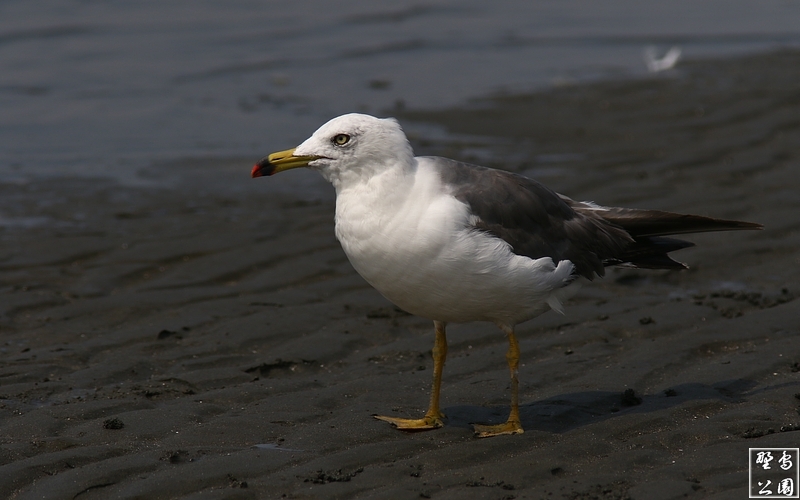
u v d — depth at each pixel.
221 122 23.67
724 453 8.69
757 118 21.84
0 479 8.42
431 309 9.64
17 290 13.61
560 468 8.62
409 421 9.78
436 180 9.45
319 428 9.63
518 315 9.78
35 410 9.96
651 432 9.41
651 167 19.05
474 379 10.97
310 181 19.42
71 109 24.61
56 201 17.81
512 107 24.47
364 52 31.23
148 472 8.61
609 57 30.17
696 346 11.53
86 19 34.47
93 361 11.50
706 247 14.94
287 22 35.12
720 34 32.84
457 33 33.91
